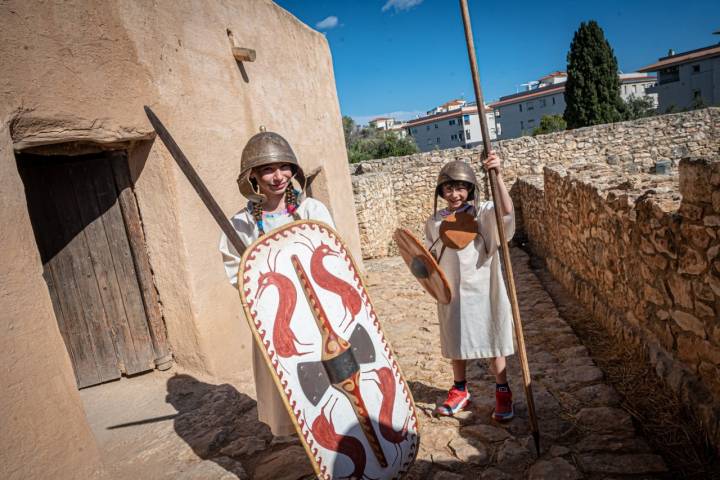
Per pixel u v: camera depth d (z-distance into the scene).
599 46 28.86
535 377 3.61
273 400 2.21
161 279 3.89
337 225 8.13
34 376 2.21
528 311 5.61
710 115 14.88
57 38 2.83
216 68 4.54
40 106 2.68
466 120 59.78
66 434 2.32
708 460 2.40
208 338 3.91
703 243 2.61
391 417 2.08
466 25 2.43
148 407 3.46
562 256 7.18
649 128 15.33
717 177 2.39
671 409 2.88
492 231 2.83
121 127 3.29
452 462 2.59
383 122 78.62
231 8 4.95
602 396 3.15
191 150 3.98
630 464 2.41
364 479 1.95
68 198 3.69
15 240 2.27
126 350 3.91
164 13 3.83
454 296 2.96
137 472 2.65
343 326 2.08
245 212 2.30
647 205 3.43
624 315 4.22
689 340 2.89
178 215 3.72
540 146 15.71
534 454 2.59
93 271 3.78
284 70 6.29
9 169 2.37
